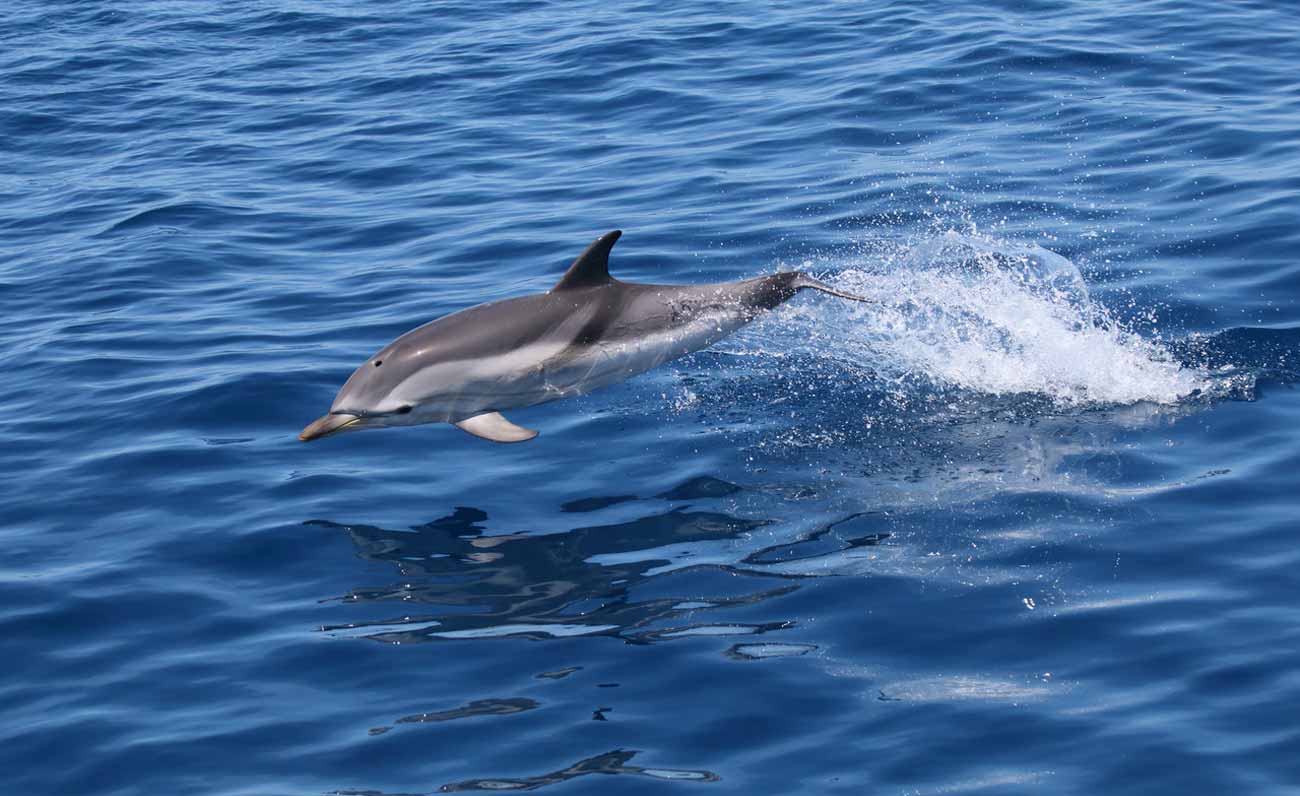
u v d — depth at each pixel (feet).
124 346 47.78
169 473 38.47
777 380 41.57
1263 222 49.55
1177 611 29.32
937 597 30.42
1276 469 34.60
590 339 35.63
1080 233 50.55
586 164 63.36
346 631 30.73
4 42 93.97
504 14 91.45
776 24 81.46
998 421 38.29
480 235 55.98
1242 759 24.80
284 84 81.35
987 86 67.21
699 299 36.65
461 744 26.63
